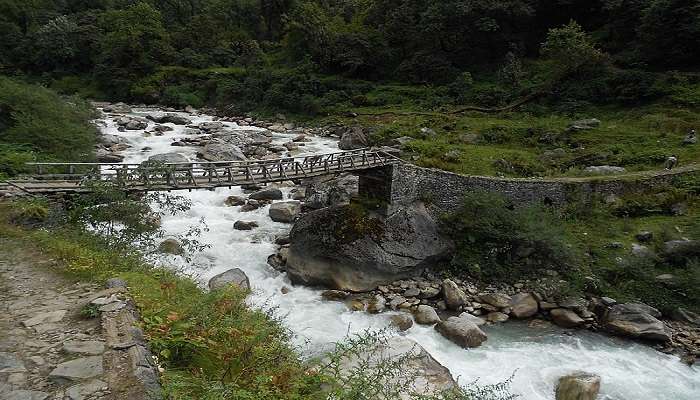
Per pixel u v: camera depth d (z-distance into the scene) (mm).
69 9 78812
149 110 54031
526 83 42344
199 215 22828
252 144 35594
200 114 54219
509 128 33219
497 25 46781
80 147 24688
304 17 57062
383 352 10102
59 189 13672
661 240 18984
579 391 11445
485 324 15547
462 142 31766
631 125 31234
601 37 43469
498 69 47531
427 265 18828
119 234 12758
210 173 16188
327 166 18484
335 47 54812
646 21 37312
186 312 7762
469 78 44750
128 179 15133
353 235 17828
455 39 49531
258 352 6750
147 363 6285
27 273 9633
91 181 13633
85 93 61562
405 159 26828
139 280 9445
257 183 16562
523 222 18984
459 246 19328
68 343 6820
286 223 22469
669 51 36719
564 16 48719
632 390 12297
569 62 37938
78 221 12664
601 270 17781
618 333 15109
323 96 50156
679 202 21281
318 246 17875
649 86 34062
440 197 20016
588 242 19516
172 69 62375
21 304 8195
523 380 12438
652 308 15844
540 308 16500
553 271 18094
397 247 18047
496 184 20641
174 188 14977
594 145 28875
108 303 8070
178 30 71438
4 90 24938
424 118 38656
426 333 14633
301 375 6512
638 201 21641
